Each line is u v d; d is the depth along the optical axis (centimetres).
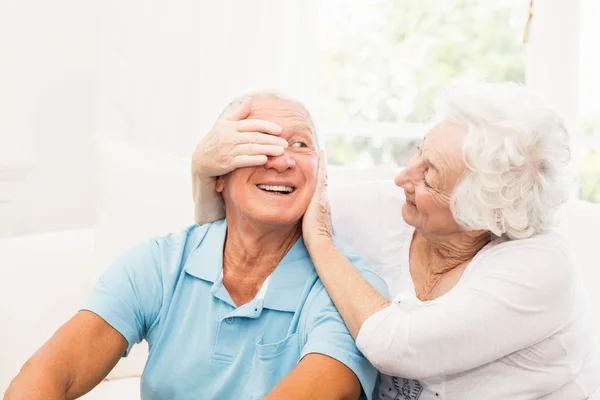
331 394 117
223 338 130
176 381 131
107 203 192
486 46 273
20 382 117
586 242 173
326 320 126
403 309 119
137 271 137
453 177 121
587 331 126
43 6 268
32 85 270
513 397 121
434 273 136
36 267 189
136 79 271
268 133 130
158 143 273
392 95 288
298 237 141
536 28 254
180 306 136
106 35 267
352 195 161
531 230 121
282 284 133
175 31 270
